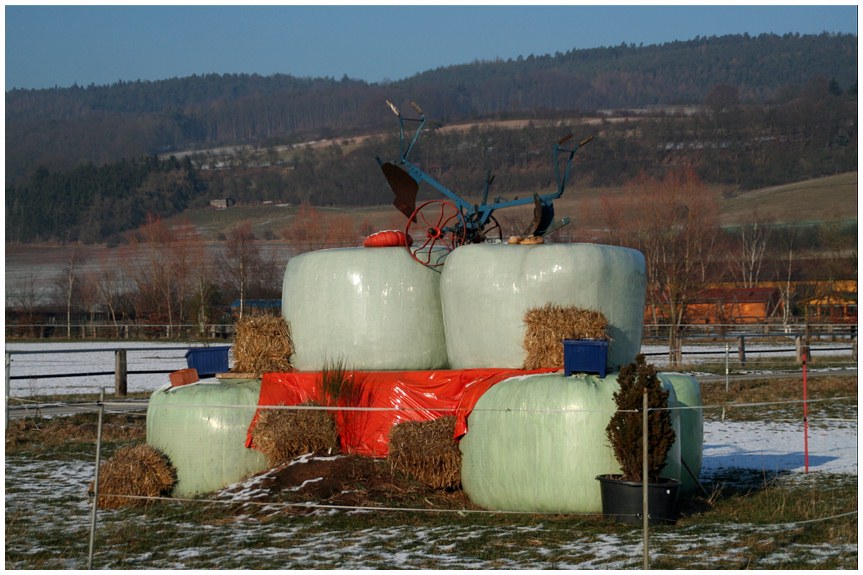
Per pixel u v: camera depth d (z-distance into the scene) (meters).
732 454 19.11
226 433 14.85
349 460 14.31
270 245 126.69
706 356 44.66
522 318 14.91
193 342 58.06
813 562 10.65
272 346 16.12
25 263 154.00
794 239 102.88
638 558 10.85
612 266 15.12
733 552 11.07
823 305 76.69
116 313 88.56
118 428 22.64
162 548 11.73
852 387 30.23
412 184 17.50
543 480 12.98
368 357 16.00
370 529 12.42
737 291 79.56
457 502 13.77
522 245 15.37
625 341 15.28
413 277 16.16
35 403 27.75
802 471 16.97
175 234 119.44
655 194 73.56
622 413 12.59
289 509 13.27
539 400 13.09
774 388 30.23
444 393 14.86
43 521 13.34
